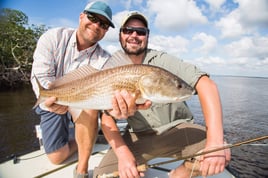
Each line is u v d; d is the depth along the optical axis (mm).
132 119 965
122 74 774
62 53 1268
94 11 1203
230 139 3783
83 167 896
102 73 805
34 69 1212
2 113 5703
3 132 4234
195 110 6617
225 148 671
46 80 1191
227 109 6789
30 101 7500
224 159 713
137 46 970
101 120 923
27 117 5324
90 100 816
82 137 862
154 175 979
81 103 833
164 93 779
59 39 1261
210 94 779
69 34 1295
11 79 11758
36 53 1233
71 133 1354
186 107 975
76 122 864
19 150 3383
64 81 888
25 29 12156
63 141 1138
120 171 795
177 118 959
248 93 13664
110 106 793
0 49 11109
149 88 772
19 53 12156
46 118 1129
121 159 815
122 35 996
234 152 3141
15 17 11883
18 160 1200
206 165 719
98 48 1377
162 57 970
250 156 3016
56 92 889
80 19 1276
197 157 798
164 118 937
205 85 802
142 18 968
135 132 980
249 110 6672
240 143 656
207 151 681
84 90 826
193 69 854
